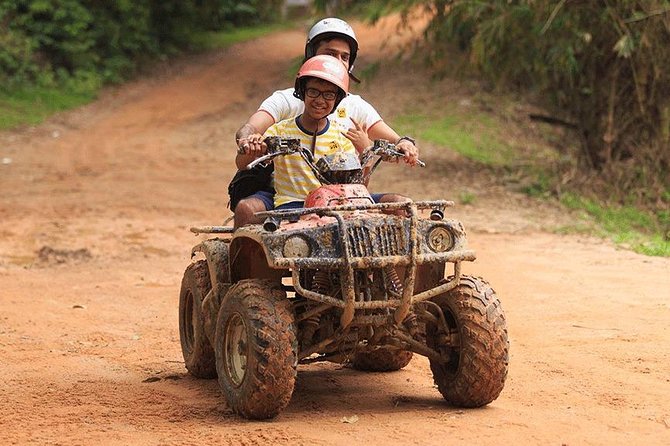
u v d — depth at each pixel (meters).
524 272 14.57
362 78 27.59
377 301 7.16
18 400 8.09
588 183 23.23
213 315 8.12
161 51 51.97
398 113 35.88
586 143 24.36
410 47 27.70
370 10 26.41
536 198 22.39
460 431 7.05
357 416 7.52
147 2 50.88
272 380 7.12
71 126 37.72
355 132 8.12
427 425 7.22
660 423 7.30
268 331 7.14
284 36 59.12
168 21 52.97
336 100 7.87
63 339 10.60
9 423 7.41
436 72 26.34
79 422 7.43
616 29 21.41
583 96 24.19
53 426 7.33
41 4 46.03
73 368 9.28
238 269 8.05
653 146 23.36
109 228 18.98
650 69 22.23
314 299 7.05
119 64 47.25
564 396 8.12
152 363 9.61
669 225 20.80
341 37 9.54
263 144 7.64
